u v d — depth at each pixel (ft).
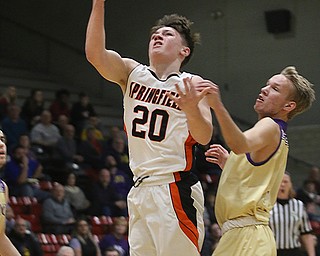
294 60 81.66
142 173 19.25
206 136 18.21
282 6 81.97
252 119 83.25
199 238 19.33
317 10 80.84
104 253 50.65
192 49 20.25
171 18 20.21
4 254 24.20
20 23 93.09
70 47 90.38
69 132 62.34
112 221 55.98
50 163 60.64
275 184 21.74
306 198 64.23
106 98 89.30
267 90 21.86
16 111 60.39
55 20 91.50
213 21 84.94
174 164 19.07
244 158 21.39
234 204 21.24
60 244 51.96
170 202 18.93
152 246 19.12
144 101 19.42
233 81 84.17
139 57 87.81
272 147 20.92
